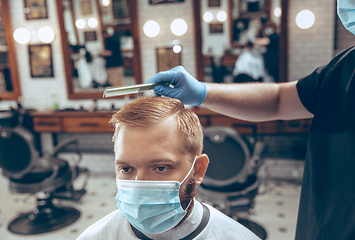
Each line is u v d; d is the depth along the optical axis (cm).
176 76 75
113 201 312
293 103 84
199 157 62
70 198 271
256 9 334
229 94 84
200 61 361
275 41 337
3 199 327
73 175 261
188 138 57
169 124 56
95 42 381
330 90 69
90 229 71
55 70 402
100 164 404
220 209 234
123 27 373
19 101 405
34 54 403
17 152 227
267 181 347
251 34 341
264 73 347
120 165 59
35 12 392
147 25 364
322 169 68
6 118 330
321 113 70
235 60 351
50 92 409
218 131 187
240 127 316
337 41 328
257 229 241
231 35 346
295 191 321
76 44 386
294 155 342
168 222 60
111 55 382
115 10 370
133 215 60
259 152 243
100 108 376
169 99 61
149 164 56
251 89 87
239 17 340
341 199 61
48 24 393
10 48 404
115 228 69
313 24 330
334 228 62
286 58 340
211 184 211
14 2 394
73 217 276
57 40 393
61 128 363
